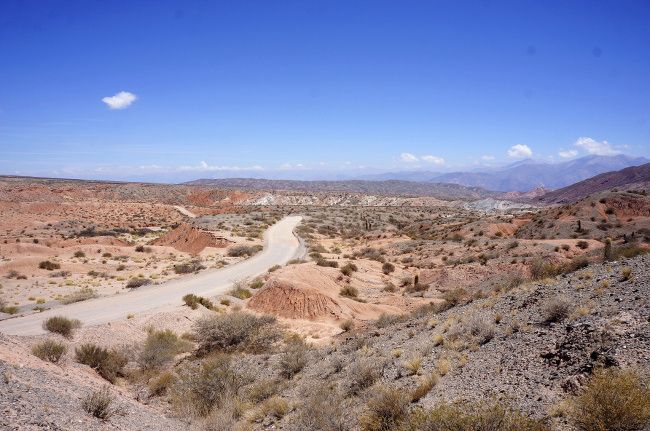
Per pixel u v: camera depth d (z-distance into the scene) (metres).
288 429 10.67
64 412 9.27
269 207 164.50
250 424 11.89
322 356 17.23
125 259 60.62
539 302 13.80
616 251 20.06
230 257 60.03
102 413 10.19
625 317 9.98
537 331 11.47
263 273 46.47
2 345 13.41
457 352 12.20
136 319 25.70
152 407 14.07
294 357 16.72
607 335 9.29
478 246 57.44
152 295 35.16
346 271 43.59
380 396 9.63
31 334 22.11
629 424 6.11
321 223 106.19
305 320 30.12
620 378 6.70
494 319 13.79
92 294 34.94
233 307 32.50
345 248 72.50
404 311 32.94
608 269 14.98
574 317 11.32
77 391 11.48
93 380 14.46
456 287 39.06
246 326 22.86
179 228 88.44
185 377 16.14
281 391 14.27
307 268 39.19
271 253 61.59
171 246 79.25
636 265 14.45
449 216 133.88
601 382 6.63
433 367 11.62
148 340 20.84
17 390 9.46
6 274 45.56
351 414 10.38
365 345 16.28
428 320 17.50
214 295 35.25
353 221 116.38
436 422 7.13
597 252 33.09
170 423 12.19
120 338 21.97
